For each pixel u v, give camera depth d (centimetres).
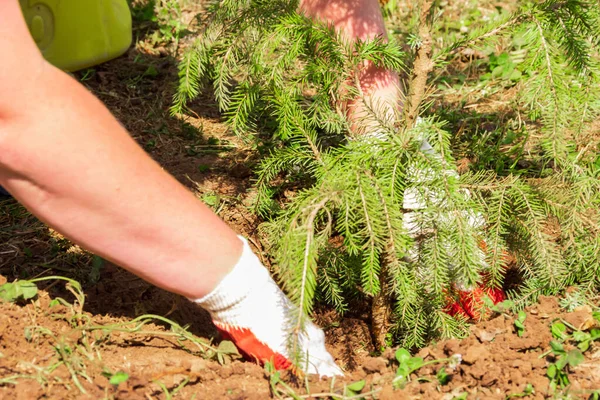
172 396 146
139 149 142
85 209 139
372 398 146
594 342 158
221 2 170
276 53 168
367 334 180
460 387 149
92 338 155
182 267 145
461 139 212
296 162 177
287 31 162
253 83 170
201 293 148
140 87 250
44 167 136
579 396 147
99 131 138
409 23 286
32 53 135
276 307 152
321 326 181
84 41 230
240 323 150
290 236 147
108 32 236
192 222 143
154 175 141
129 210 139
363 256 161
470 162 195
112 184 138
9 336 150
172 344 159
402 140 158
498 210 162
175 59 267
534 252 166
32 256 181
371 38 170
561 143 159
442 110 225
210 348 154
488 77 256
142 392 146
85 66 237
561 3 158
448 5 308
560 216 166
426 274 160
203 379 149
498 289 173
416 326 165
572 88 162
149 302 171
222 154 220
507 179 165
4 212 194
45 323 155
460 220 154
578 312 160
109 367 149
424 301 164
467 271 154
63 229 141
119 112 235
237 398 146
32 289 157
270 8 167
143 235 141
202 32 171
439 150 157
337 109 168
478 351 151
